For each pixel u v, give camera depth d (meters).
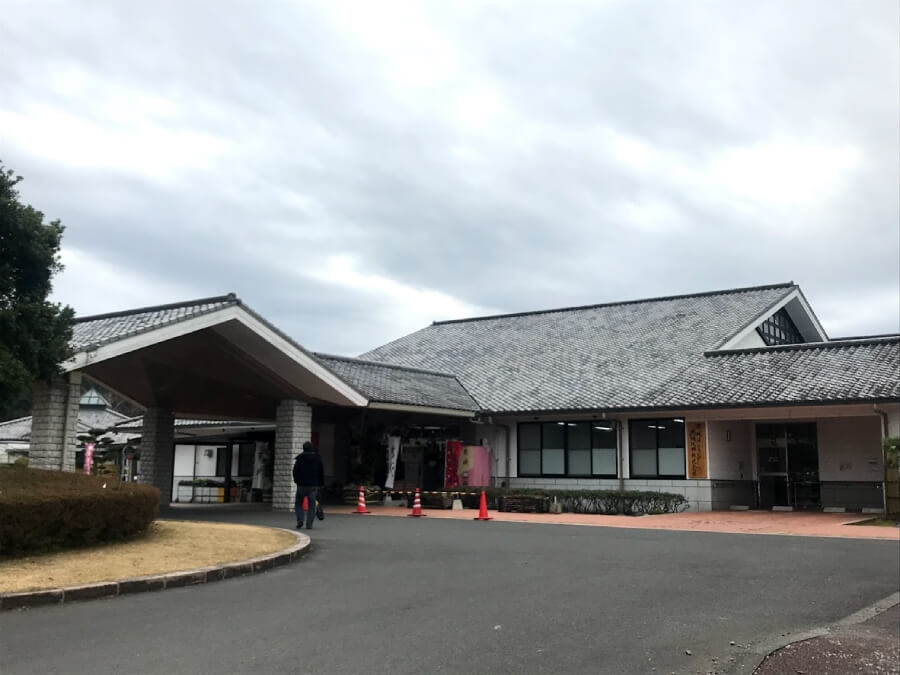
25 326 11.43
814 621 7.64
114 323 17.89
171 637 6.58
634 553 12.18
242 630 6.84
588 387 25.23
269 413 24.11
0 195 11.49
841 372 21.30
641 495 21.50
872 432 22.36
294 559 11.07
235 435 29.97
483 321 35.72
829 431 23.17
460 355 31.52
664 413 22.62
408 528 16.11
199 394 22.12
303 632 6.79
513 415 24.98
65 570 8.87
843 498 22.59
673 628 7.17
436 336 34.97
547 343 30.59
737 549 12.81
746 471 24.11
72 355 12.62
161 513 19.80
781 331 30.08
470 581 9.45
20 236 11.48
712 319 28.19
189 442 31.34
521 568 10.52
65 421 15.43
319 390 20.98
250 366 20.19
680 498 21.80
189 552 10.52
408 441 26.23
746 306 28.39
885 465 19.02
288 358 19.27
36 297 11.71
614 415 23.69
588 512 21.89
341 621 7.23
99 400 38.62
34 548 9.77
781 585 9.48
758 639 6.88
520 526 16.94
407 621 7.26
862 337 31.17
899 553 12.42
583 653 6.27
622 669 5.87
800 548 13.02
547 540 13.95
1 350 10.97
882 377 20.23
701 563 11.15
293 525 16.44
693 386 23.06
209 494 31.38
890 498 18.91
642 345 27.67
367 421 25.64
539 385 26.52
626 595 8.67
